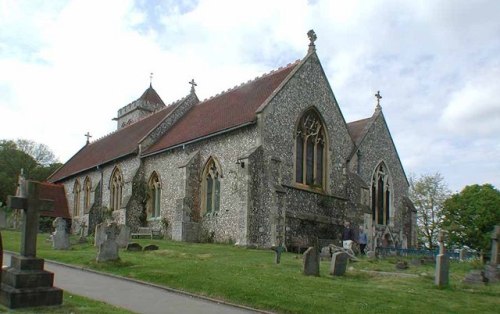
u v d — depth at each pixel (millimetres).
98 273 16266
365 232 32219
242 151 28250
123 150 38969
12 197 10500
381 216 36938
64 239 22734
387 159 38094
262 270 16828
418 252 31438
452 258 32094
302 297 12820
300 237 28656
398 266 20469
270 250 25016
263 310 12008
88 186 43875
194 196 30469
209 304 12414
